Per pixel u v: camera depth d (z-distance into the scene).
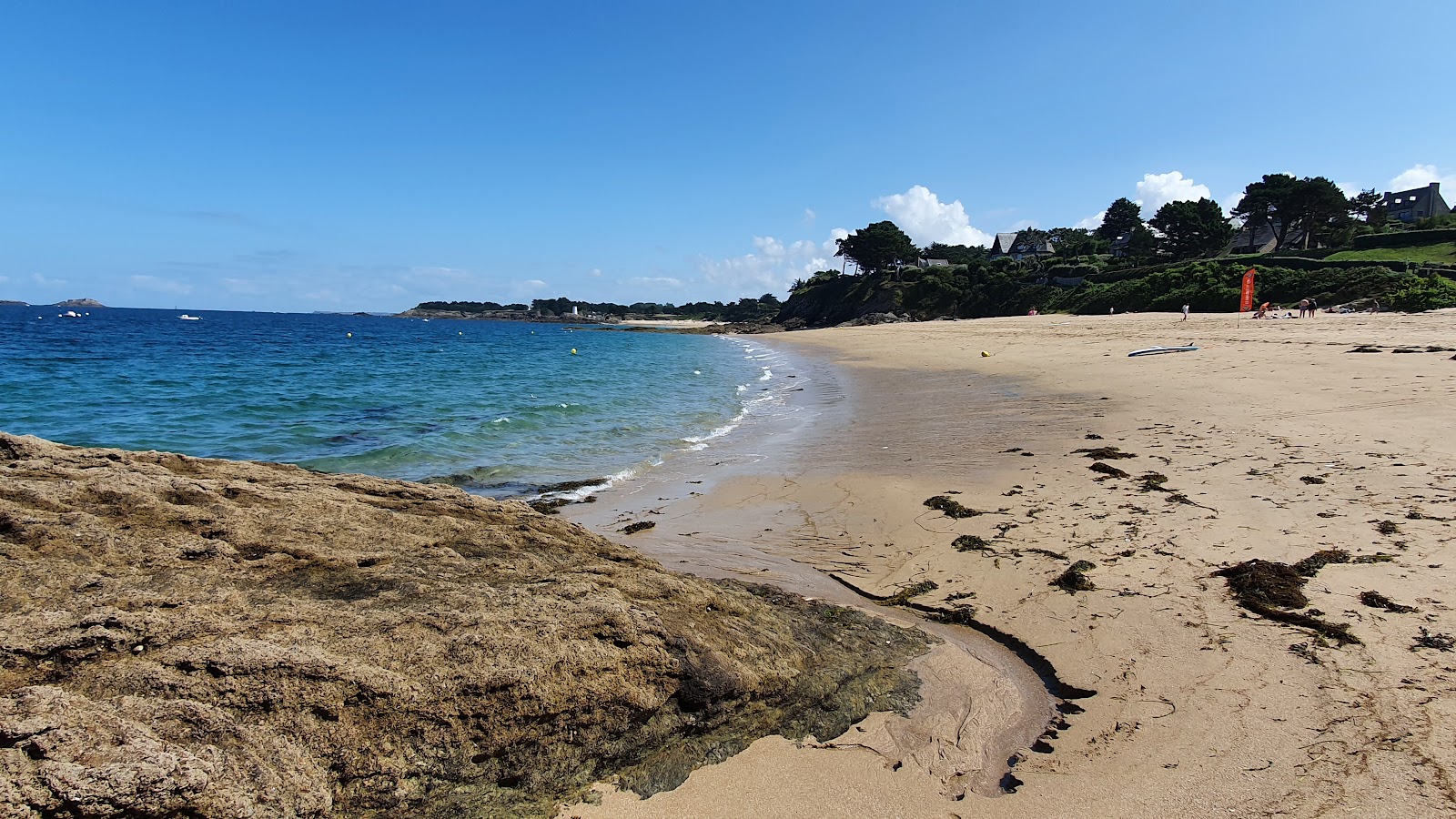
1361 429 10.07
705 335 100.44
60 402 18.86
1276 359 19.08
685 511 9.10
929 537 7.37
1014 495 8.55
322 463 11.87
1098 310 65.44
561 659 3.54
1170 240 77.81
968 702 4.32
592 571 4.60
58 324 80.25
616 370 33.72
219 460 5.84
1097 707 4.18
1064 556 6.41
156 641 3.13
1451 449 8.70
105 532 3.86
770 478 10.69
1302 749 3.57
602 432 15.25
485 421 16.52
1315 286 49.28
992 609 5.55
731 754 3.75
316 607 3.61
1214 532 6.59
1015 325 53.28
